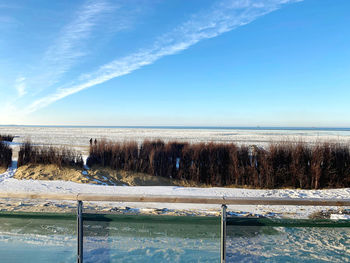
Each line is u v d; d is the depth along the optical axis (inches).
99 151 408.2
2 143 416.2
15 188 272.4
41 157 388.2
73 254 78.5
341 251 74.3
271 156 354.0
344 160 341.7
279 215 164.2
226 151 386.0
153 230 78.6
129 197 75.0
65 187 281.6
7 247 79.6
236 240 76.3
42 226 79.7
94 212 82.2
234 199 73.5
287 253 75.4
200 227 78.1
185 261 77.4
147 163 390.0
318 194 282.4
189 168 382.3
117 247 78.7
